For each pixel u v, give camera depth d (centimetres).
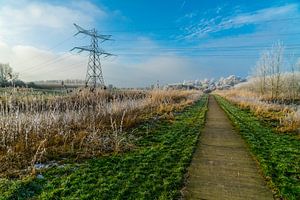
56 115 1250
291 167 787
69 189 623
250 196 598
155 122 1658
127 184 654
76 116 1335
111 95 2383
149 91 3269
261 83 4675
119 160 852
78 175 718
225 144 1105
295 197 587
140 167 781
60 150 923
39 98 1473
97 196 591
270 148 1023
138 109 1930
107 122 1401
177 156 906
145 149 995
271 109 2509
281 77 4384
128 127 1394
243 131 1391
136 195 598
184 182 673
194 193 611
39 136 1037
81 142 979
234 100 4031
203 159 880
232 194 608
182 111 2453
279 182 672
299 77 4281
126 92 2805
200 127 1526
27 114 1204
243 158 898
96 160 848
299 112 1638
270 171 750
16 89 1419
